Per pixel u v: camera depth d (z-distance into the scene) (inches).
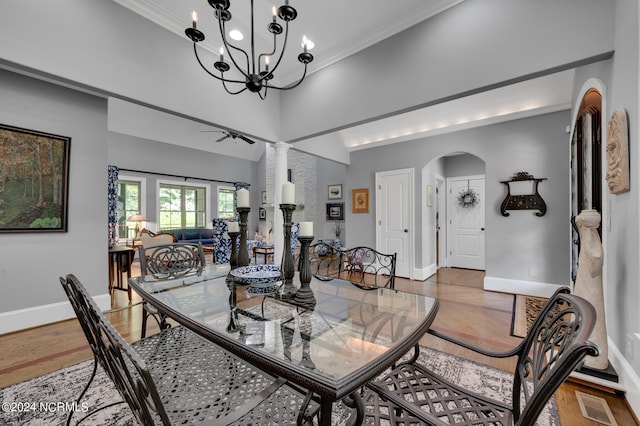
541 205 145.5
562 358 26.8
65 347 90.4
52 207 111.0
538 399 27.7
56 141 112.0
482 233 227.0
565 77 131.7
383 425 55.1
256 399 41.0
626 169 63.9
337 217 317.4
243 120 137.3
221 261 219.0
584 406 62.9
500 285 156.4
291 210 67.4
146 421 30.0
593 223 71.6
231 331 52.7
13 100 102.3
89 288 120.1
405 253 195.8
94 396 66.1
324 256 289.4
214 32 114.4
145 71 103.3
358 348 47.0
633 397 60.0
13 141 102.4
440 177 230.1
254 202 401.4
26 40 78.3
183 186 332.2
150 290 75.9
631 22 62.4
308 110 141.6
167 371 51.3
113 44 95.3
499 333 101.3
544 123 146.5
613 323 73.5
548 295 143.5
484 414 41.8
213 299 70.2
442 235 240.7
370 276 202.5
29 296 105.8
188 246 106.5
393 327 53.7
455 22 96.0
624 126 64.5
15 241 103.2
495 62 88.0
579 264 74.4
